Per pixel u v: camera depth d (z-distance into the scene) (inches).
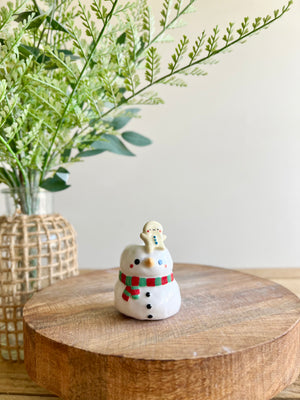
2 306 27.5
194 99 41.9
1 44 23.9
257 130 42.4
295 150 42.8
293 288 37.2
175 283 23.3
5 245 27.2
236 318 21.7
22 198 28.5
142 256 22.6
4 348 28.5
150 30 24.3
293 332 20.3
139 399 17.4
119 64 24.2
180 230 44.3
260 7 39.6
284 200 43.8
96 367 17.8
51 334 19.9
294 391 24.9
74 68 23.4
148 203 44.0
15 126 22.9
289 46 40.7
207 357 17.3
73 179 43.5
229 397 17.8
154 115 42.1
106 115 26.7
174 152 43.0
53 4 25.0
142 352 17.9
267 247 44.7
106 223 44.4
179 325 21.1
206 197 43.8
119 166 43.3
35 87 23.8
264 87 41.5
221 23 39.7
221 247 44.6
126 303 22.0
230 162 43.1
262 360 18.4
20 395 25.3
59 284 28.1
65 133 26.4
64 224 30.2
